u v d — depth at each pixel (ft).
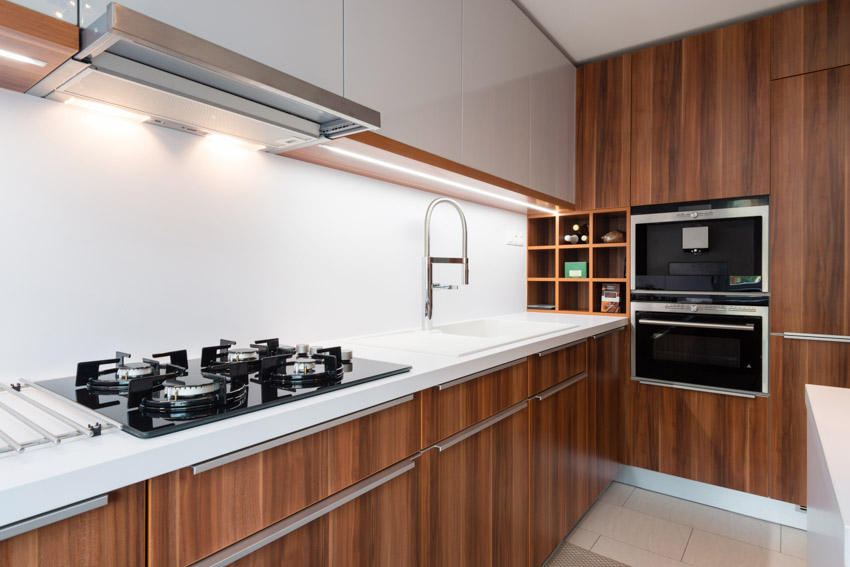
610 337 8.46
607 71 9.28
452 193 7.61
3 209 3.40
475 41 6.39
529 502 5.77
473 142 6.38
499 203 8.68
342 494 3.34
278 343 4.80
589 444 7.57
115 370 3.53
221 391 2.92
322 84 4.30
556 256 9.99
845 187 7.27
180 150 4.38
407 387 3.84
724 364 8.19
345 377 3.69
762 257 7.86
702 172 8.36
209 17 3.46
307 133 4.31
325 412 3.17
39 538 2.00
